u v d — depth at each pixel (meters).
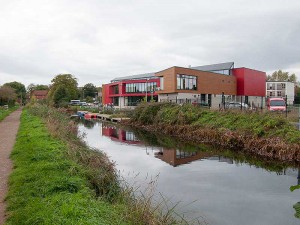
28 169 7.62
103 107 51.59
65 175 6.86
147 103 30.50
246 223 6.49
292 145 12.93
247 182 9.59
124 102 58.31
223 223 6.47
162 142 18.80
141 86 53.81
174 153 14.92
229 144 16.31
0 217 5.08
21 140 12.63
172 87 40.31
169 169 11.40
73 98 82.38
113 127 28.75
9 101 56.69
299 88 91.69
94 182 7.32
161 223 5.44
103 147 16.84
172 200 7.86
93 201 5.33
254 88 56.41
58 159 8.34
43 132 14.22
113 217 4.81
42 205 5.14
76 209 4.71
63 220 4.38
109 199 6.71
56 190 5.95
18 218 4.86
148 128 26.48
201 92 44.22
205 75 45.12
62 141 11.52
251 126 16.09
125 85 57.31
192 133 19.69
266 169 11.41
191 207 7.39
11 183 6.79
